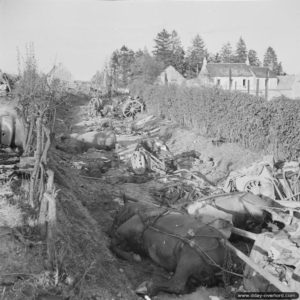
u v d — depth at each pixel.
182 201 9.94
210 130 19.34
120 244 7.70
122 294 6.25
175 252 6.58
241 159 14.83
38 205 7.61
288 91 37.62
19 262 6.04
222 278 6.41
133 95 35.03
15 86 13.95
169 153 14.26
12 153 9.30
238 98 16.94
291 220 7.66
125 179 12.48
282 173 9.83
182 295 6.28
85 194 10.88
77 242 7.26
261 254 6.46
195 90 21.41
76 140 16.56
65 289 5.72
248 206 8.19
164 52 49.09
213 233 6.51
